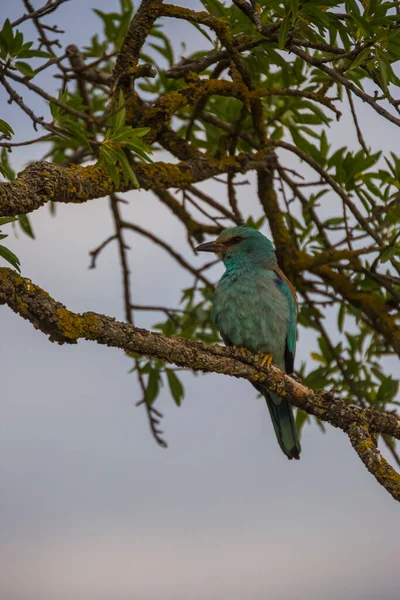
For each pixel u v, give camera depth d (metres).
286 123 12.16
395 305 12.46
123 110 8.80
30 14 9.18
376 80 8.84
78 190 8.64
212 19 10.06
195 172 10.48
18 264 7.23
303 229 12.64
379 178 11.71
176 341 8.21
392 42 8.51
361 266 11.91
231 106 12.42
